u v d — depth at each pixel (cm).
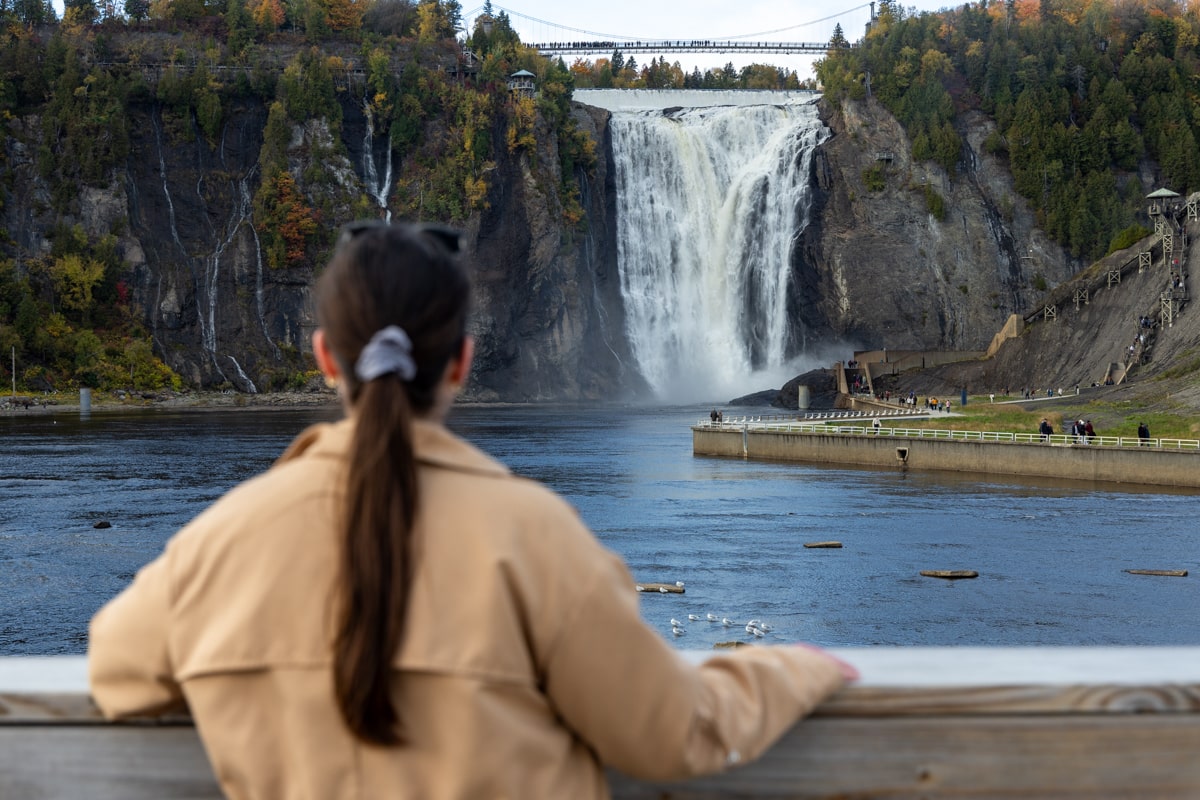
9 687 334
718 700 313
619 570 310
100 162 19775
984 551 4472
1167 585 3828
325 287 317
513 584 291
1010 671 346
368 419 297
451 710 282
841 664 346
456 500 298
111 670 313
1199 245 12769
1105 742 338
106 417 14662
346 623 279
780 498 6244
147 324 19500
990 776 339
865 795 338
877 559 4309
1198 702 338
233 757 292
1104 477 6812
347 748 283
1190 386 9181
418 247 318
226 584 298
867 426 9019
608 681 293
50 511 5641
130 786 337
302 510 300
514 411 17450
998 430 8606
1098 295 14050
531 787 291
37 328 17938
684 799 338
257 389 19450
